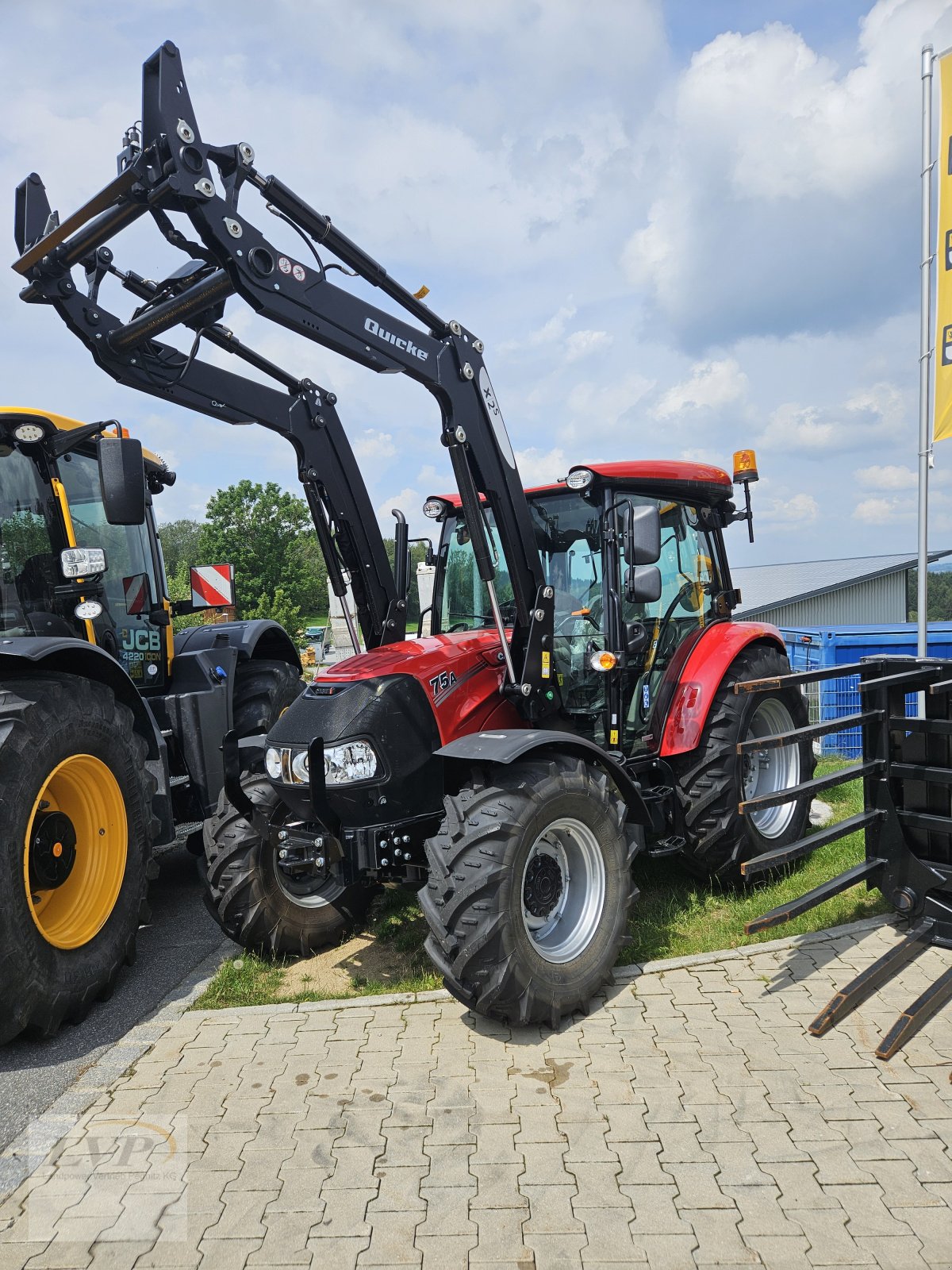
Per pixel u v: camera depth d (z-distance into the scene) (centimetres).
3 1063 323
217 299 348
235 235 315
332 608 600
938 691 357
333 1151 255
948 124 624
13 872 321
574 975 330
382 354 356
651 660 451
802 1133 252
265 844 406
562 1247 213
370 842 344
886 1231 213
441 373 375
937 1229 213
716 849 445
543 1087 285
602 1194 231
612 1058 301
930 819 375
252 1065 309
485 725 390
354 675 367
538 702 398
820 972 358
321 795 342
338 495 459
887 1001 330
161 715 522
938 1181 230
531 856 338
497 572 466
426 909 318
